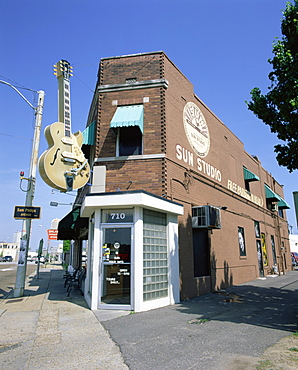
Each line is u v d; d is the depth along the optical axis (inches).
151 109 454.3
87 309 353.7
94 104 546.3
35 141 518.3
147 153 438.3
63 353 207.6
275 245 1032.2
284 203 1151.6
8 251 4328.3
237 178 748.0
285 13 369.1
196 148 546.6
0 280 745.6
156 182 424.5
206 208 484.1
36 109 528.7
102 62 490.0
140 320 299.3
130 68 479.5
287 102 348.8
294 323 290.8
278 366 178.7
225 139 700.7
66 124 416.5
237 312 343.3
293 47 367.9
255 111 389.7
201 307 373.4
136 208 361.4
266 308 369.7
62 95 426.6
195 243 507.2
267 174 1080.2
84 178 418.0
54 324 286.0
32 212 486.0
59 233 655.8
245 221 762.2
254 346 218.2
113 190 429.7
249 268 740.7
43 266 1638.8
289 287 599.5
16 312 341.1
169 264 401.7
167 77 477.1
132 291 346.6
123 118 434.6
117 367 181.6
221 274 577.6
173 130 471.8
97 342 230.7
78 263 669.3
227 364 183.6
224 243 613.6
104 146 450.3
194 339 236.1
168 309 357.7
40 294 485.4
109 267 358.9
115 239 364.5
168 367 180.2
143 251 362.3
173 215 426.6
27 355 204.7
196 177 523.8
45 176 387.2
